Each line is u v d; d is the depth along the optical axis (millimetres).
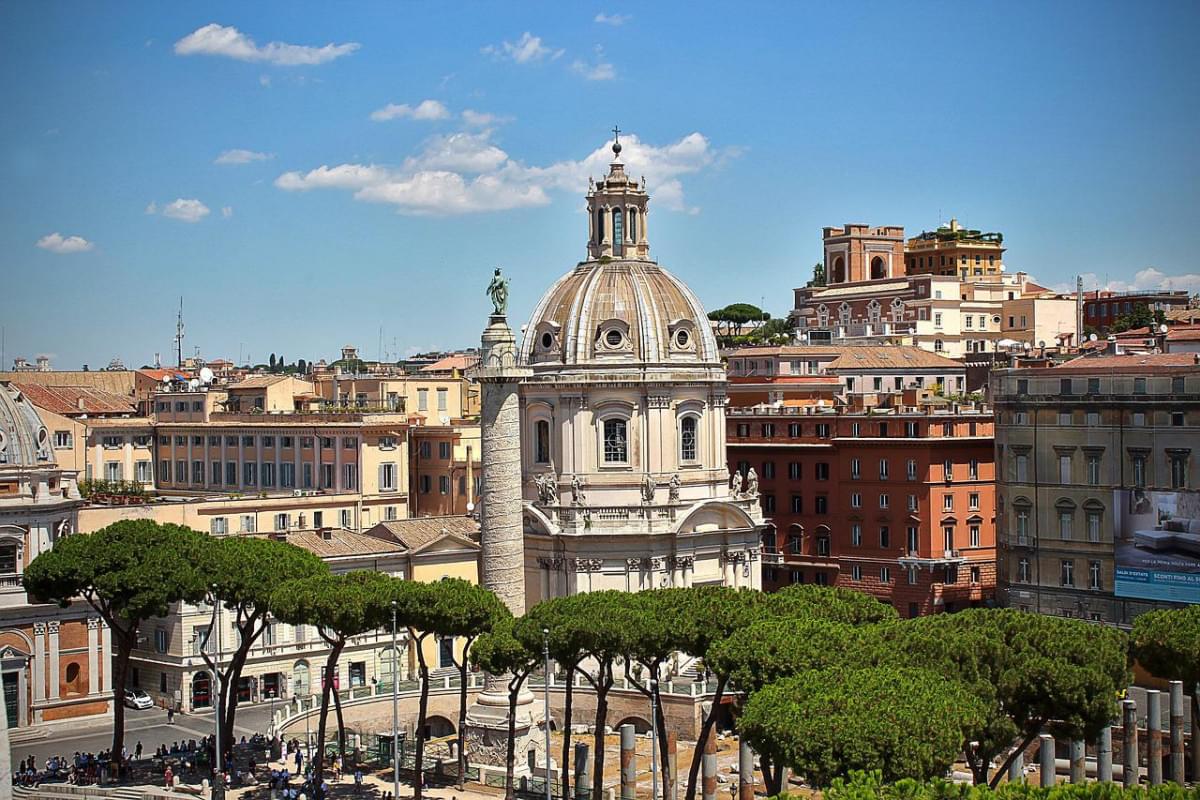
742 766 91500
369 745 123625
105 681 135000
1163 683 128625
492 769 111688
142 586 108188
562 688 135250
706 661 92062
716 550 148375
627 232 154750
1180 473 137875
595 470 146750
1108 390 143125
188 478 188625
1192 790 64750
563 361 148000
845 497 174250
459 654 148875
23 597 130625
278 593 106438
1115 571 142500
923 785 65000
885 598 170750
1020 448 150750
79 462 183125
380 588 105688
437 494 170250
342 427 167125
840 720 73250
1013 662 86250
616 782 113438
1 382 141500
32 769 110688
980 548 170500
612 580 144625
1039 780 103812
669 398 147000
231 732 112500
